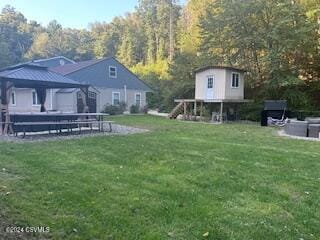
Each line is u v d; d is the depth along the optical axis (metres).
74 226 3.24
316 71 22.17
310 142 10.12
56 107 23.16
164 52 48.16
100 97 25.83
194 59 26.20
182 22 45.88
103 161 6.27
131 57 49.97
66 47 51.00
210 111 22.47
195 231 3.28
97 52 52.22
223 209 3.88
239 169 5.88
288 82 20.08
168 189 4.54
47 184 4.53
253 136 11.56
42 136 10.44
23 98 23.39
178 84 25.44
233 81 20.69
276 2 21.48
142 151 7.43
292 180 5.23
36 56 47.53
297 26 20.61
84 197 4.06
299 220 3.66
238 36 22.50
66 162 6.06
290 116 19.58
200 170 5.73
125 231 3.21
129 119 19.89
